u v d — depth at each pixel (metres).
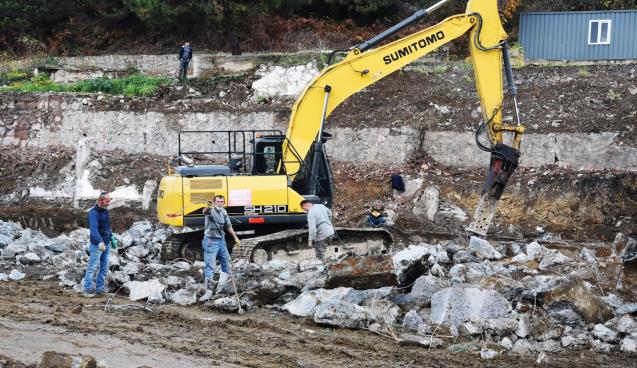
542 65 38.50
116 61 47.81
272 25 49.09
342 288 17.83
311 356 14.27
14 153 40.59
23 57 50.53
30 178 38.78
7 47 52.84
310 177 24.33
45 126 40.97
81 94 40.94
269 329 16.12
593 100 36.09
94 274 19.75
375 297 17.62
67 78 45.47
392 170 35.69
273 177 23.70
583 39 40.91
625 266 19.06
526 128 35.41
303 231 23.64
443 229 32.41
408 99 37.88
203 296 18.38
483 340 15.78
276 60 40.47
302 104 24.50
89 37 53.19
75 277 20.09
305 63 39.84
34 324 15.40
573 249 28.08
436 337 15.79
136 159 38.66
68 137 40.62
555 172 33.75
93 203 36.94
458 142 35.97
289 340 15.25
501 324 15.89
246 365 13.45
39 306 17.28
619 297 18.72
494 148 22.95
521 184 33.09
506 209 32.56
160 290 18.50
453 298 16.50
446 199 33.50
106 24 53.22
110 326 15.62
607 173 32.72
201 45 50.28
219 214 19.33
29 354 13.25
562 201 32.19
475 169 35.41
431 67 39.62
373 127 36.88
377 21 48.81
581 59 41.03
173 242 24.16
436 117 36.84
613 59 40.47
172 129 39.34
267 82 39.94
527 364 14.46
